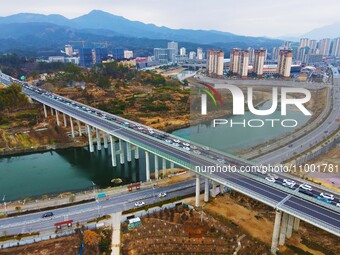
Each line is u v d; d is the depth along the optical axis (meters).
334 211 85.25
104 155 188.12
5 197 134.12
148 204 117.81
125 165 172.25
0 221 108.81
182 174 146.62
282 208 86.56
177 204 117.19
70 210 115.69
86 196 127.00
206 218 108.12
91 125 181.00
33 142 199.00
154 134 161.62
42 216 111.56
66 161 179.62
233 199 120.88
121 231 102.12
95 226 104.44
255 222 105.94
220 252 92.12
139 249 93.88
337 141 151.38
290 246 93.69
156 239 98.00
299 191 96.31
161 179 141.00
